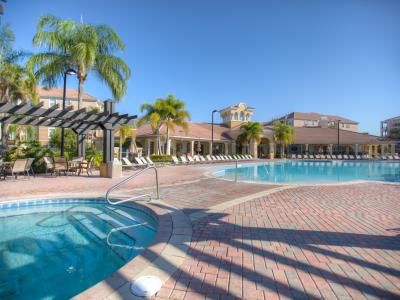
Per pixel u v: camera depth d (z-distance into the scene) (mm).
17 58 19016
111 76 16500
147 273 3186
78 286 3635
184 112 27531
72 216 6832
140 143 35438
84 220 6520
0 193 8281
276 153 44500
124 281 2990
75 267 4180
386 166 28234
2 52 18391
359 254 3834
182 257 3670
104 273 3975
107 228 5977
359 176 19391
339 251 3939
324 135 46219
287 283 3014
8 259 4445
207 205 6984
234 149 42125
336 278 3137
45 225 6148
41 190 8961
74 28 15898
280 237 4527
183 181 11938
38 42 15289
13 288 3568
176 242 4227
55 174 13641
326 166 28016
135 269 3275
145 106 26906
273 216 5910
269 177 18188
